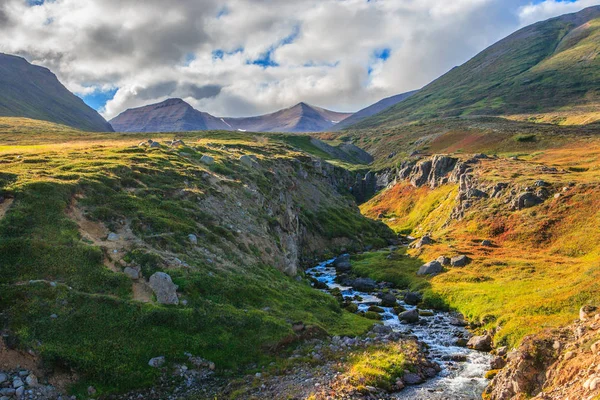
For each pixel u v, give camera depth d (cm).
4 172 3888
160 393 2541
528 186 8756
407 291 5859
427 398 2617
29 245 3077
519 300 4319
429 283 5866
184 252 3897
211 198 5200
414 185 17025
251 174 7031
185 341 2903
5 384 2250
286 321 3547
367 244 10519
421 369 3067
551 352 2427
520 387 2375
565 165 11431
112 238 3609
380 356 3145
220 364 2873
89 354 2569
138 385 2544
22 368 2364
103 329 2753
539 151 15638
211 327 3105
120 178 4612
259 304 3725
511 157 14238
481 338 3691
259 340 3169
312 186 11981
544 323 3444
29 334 2523
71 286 2967
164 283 3200
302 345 3331
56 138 14938
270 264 4962
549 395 2042
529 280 5053
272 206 6700
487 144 18925
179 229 4153
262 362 2986
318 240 9662
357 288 6300
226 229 4725
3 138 13925
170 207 4475
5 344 2427
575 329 2553
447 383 2862
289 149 14850
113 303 2941
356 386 2612
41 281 2870
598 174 9031
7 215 3284
